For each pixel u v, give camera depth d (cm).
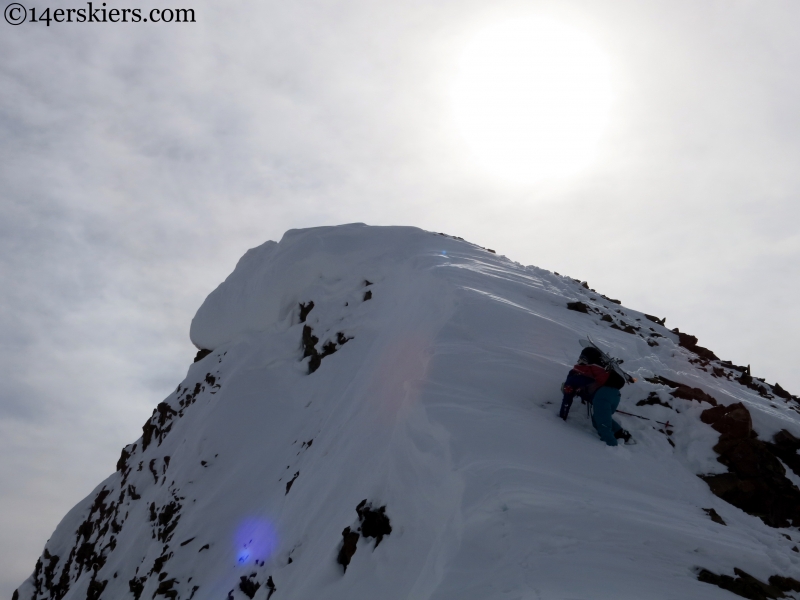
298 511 886
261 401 1380
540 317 945
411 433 667
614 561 443
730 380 1006
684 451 686
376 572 569
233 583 948
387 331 1191
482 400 692
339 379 1248
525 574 417
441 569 444
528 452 591
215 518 1152
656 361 906
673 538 483
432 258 1297
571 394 677
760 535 552
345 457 869
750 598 442
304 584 671
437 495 559
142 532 1386
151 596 1109
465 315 916
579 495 521
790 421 796
